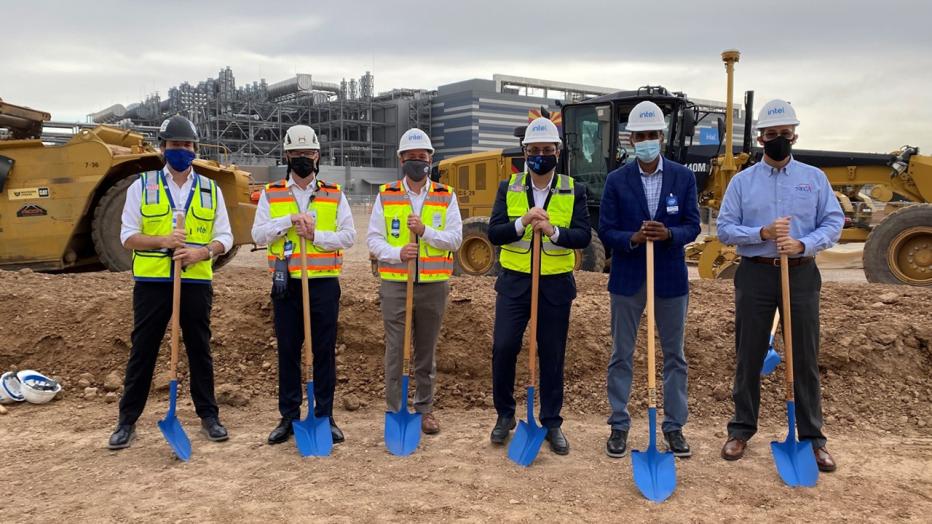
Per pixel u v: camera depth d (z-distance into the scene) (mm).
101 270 10016
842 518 3105
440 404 5023
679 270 3850
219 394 4914
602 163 9516
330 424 4191
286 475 3627
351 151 52688
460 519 3107
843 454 3896
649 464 3492
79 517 3129
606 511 3197
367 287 6664
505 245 4070
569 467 3752
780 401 4629
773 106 3701
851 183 9133
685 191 3859
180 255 3914
